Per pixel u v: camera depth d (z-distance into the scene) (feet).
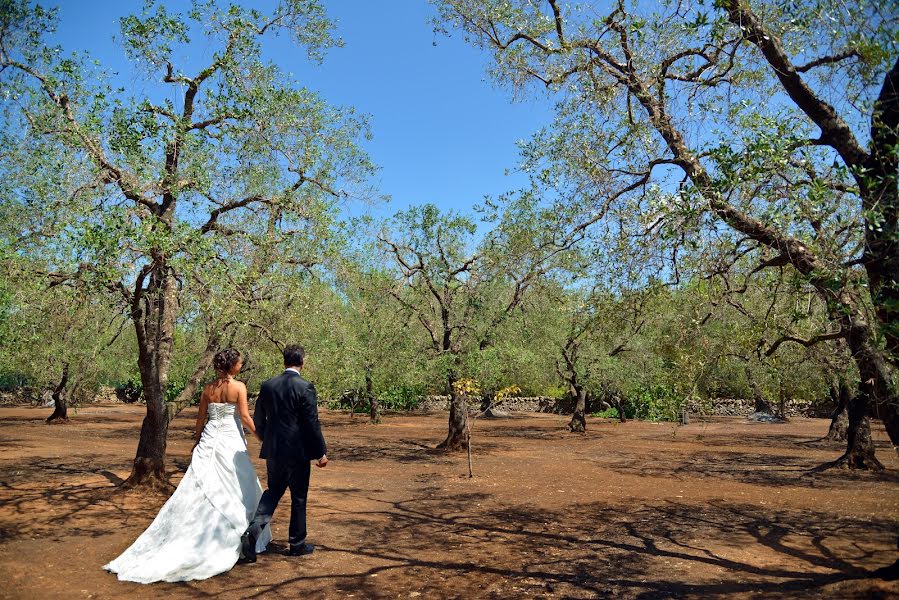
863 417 43.19
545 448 59.06
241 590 14.93
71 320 30.48
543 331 64.18
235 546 17.04
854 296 14.53
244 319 26.58
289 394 17.99
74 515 23.49
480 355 50.90
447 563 17.79
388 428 83.61
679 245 17.70
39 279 25.34
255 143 28.66
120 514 23.80
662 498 30.35
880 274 13.71
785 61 16.03
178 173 26.43
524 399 133.18
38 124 25.22
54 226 24.72
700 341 22.57
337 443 61.93
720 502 29.27
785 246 15.57
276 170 30.35
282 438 17.84
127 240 21.49
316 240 30.73
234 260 27.22
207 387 18.37
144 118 24.23
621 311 23.53
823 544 20.35
